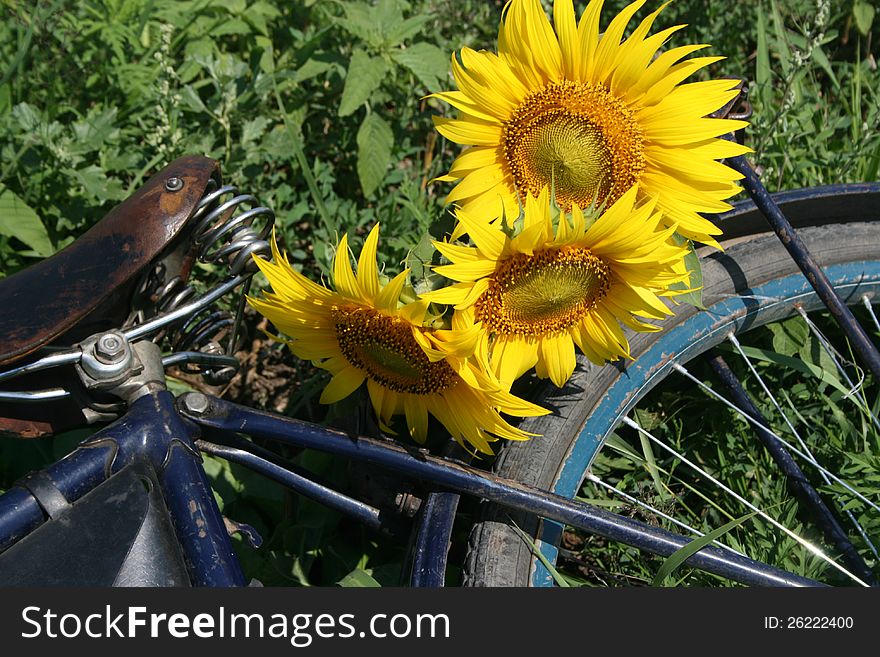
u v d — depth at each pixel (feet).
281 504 2.62
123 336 1.96
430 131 3.53
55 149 2.92
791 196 2.51
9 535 1.83
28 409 2.08
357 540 2.62
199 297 2.13
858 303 2.63
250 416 2.09
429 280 2.02
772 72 3.68
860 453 2.68
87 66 3.36
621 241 1.94
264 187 3.24
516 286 2.00
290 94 3.48
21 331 1.89
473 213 2.16
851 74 3.72
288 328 2.05
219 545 1.91
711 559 2.23
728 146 2.10
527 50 2.08
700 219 2.13
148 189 2.00
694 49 2.04
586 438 2.35
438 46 3.70
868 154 3.20
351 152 3.52
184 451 1.95
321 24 3.69
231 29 3.51
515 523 2.24
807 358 2.76
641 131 2.11
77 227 3.06
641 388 2.43
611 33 2.06
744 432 2.78
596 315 2.10
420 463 2.13
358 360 2.08
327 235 3.08
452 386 2.06
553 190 1.98
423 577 2.10
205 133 3.21
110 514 1.88
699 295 2.32
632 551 2.64
